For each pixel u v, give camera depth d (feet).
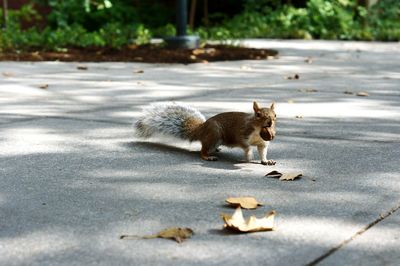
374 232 12.37
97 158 17.89
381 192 14.88
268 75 37.40
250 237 12.03
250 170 16.85
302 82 34.22
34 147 19.11
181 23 51.03
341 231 12.39
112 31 57.93
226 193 14.76
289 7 81.10
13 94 29.22
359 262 11.02
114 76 35.94
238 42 61.72
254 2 84.17
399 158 18.02
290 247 11.58
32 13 69.10
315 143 19.93
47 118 23.68
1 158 17.80
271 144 19.80
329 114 24.84
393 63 45.01
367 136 20.93
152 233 12.23
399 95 29.68
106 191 14.87
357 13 80.69
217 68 40.65
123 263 10.89
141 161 17.65
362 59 47.88
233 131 17.56
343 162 17.60
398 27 75.61
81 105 26.61
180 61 43.98
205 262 10.91
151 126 18.98
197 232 12.27
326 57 49.16
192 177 16.11
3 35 52.16
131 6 87.35
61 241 11.85
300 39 72.13
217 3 92.32
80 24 76.84
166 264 10.84
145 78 35.19
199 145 19.76
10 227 12.53
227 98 28.30
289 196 14.56
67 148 19.03
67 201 14.11
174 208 13.67
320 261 11.03
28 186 15.21
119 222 12.82
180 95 29.14
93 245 11.66
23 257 11.16
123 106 26.25
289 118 23.95
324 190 15.02
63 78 34.81
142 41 57.11
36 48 50.08
